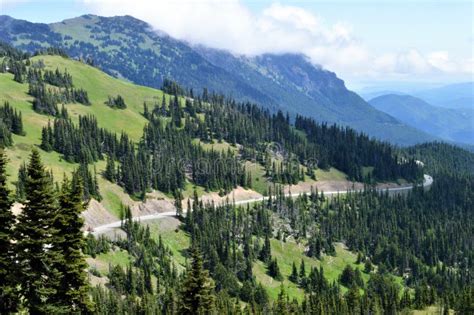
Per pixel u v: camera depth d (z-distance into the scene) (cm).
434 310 19038
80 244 3875
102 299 13388
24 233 3534
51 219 3631
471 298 17262
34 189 3641
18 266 3516
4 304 3488
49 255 3606
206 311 5928
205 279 5988
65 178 4022
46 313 3612
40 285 3597
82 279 3838
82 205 3909
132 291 15738
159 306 15312
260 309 16725
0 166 3553
